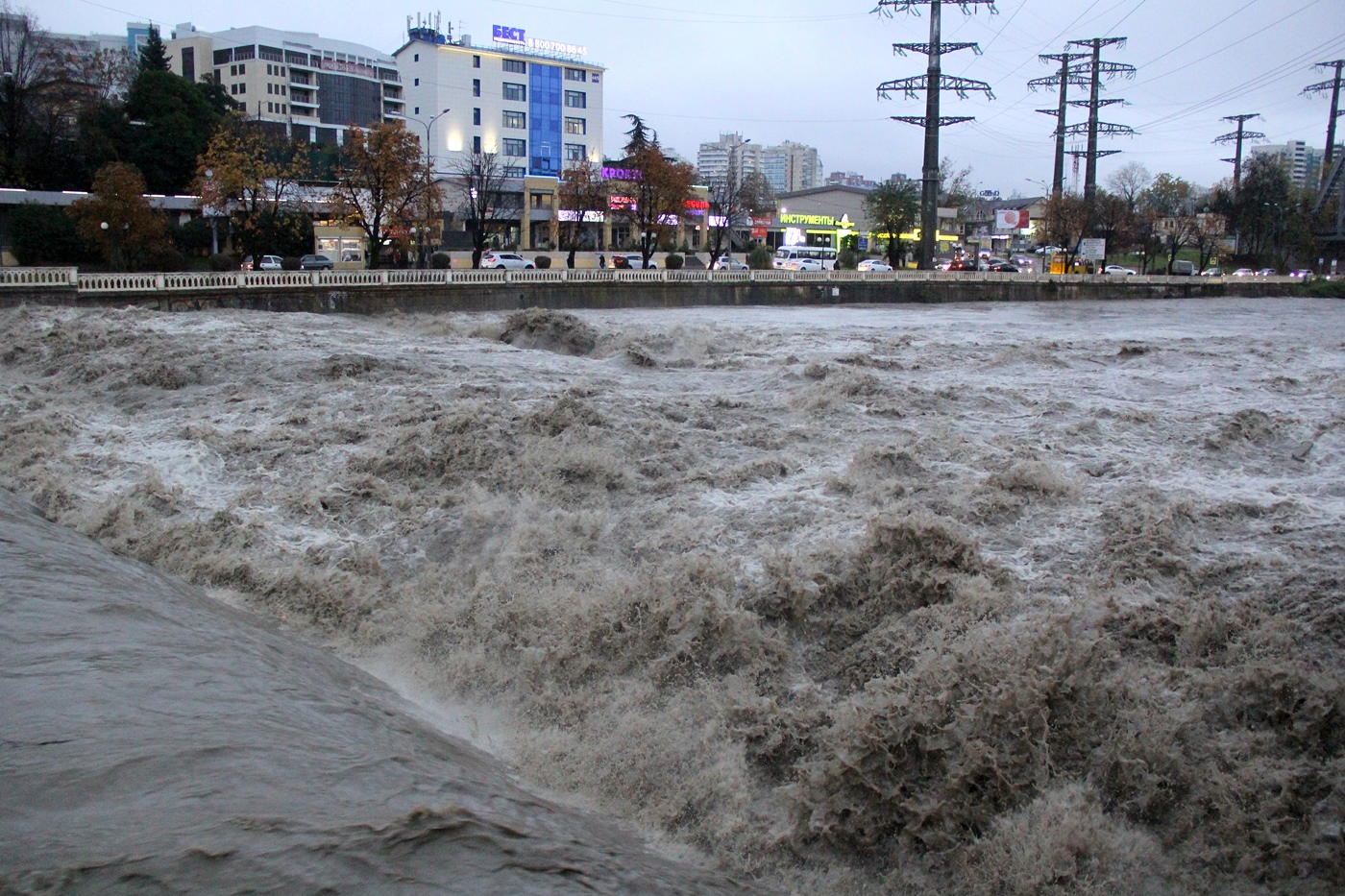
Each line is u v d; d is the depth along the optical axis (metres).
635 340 25.36
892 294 59.62
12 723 5.54
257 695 6.73
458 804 5.48
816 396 17.05
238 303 37.91
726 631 8.49
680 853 6.30
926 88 65.50
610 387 18.58
